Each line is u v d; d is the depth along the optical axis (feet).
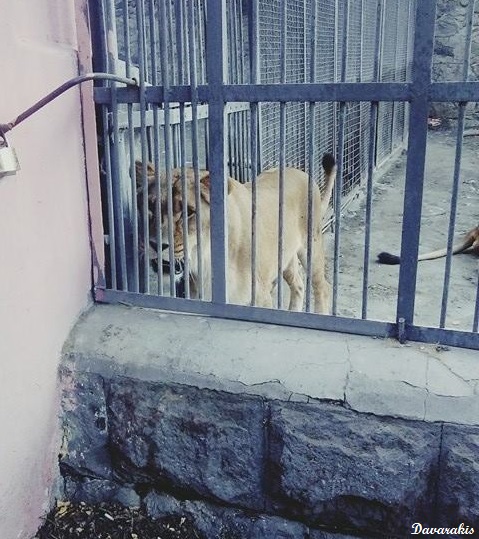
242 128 13.62
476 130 37.42
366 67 23.11
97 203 8.73
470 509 6.76
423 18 6.55
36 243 7.48
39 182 7.48
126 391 7.90
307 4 15.40
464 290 14.83
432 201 24.41
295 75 15.19
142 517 8.15
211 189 8.03
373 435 6.93
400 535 7.17
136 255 8.71
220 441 7.58
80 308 8.66
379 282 15.40
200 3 10.36
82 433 8.26
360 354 7.43
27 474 7.61
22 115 6.50
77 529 8.04
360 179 24.64
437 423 6.73
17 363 7.22
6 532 7.23
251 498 7.68
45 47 7.51
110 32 8.36
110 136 8.96
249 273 10.43
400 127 35.19
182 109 7.95
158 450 7.89
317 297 13.37
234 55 11.88
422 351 7.38
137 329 8.30
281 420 7.23
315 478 7.23
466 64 6.59
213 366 7.63
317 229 13.26
